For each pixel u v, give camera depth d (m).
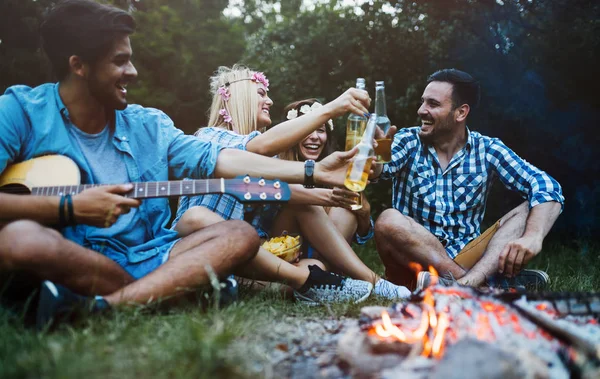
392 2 8.72
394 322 2.34
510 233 3.94
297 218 3.98
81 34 2.95
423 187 4.34
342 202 3.59
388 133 3.42
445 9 8.05
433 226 4.33
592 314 2.45
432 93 4.26
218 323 2.42
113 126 3.21
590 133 7.24
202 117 8.01
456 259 4.08
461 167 4.33
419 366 1.98
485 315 2.30
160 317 2.64
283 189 3.11
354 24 8.98
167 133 3.40
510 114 7.41
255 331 2.55
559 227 7.36
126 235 3.14
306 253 4.23
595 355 2.01
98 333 2.41
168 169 3.47
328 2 10.26
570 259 6.03
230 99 4.55
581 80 7.21
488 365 1.80
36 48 7.14
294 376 2.12
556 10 7.34
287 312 3.14
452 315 2.33
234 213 3.88
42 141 3.04
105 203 2.74
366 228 4.45
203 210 3.52
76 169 2.99
